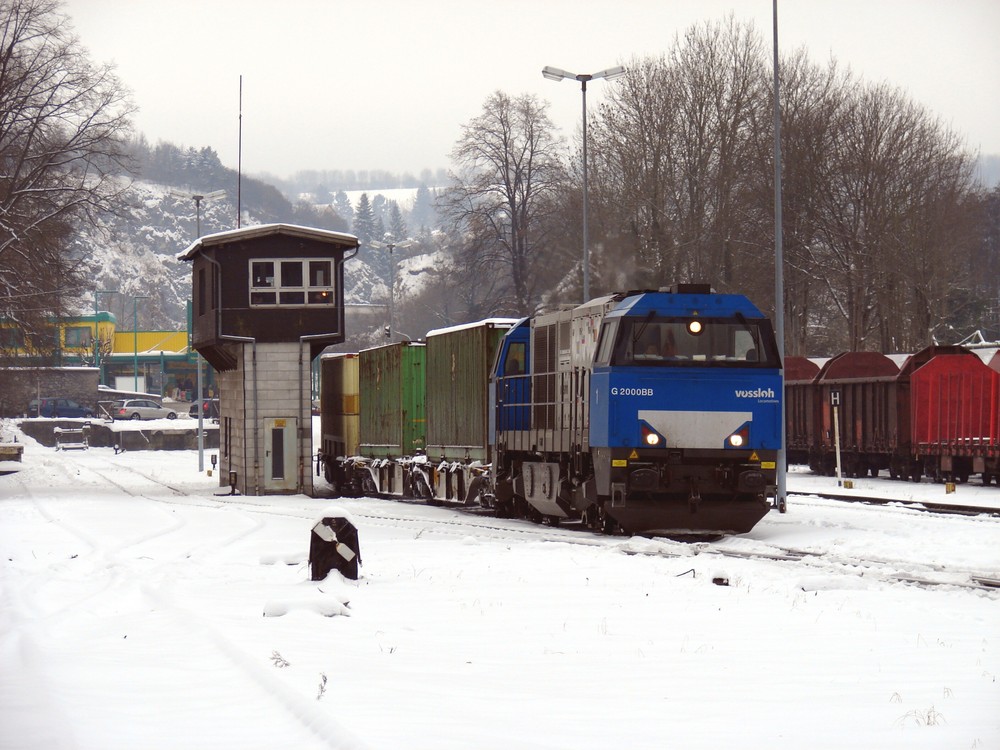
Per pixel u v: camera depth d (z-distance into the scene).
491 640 23.30
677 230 120.00
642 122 120.88
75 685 18.78
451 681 19.17
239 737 15.35
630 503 45.00
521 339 59.41
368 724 15.81
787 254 124.94
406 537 46.97
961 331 170.00
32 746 14.82
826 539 44.16
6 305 95.50
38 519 57.72
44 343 104.94
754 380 45.66
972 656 21.39
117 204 97.38
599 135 125.12
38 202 95.38
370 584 31.98
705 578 31.91
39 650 21.94
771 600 28.30
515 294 153.62
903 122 129.12
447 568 35.19
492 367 62.19
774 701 17.86
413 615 26.52
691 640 23.23
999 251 194.25
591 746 15.09
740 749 15.04
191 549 42.12
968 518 50.94
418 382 74.88
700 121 120.06
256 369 78.75
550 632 24.22
